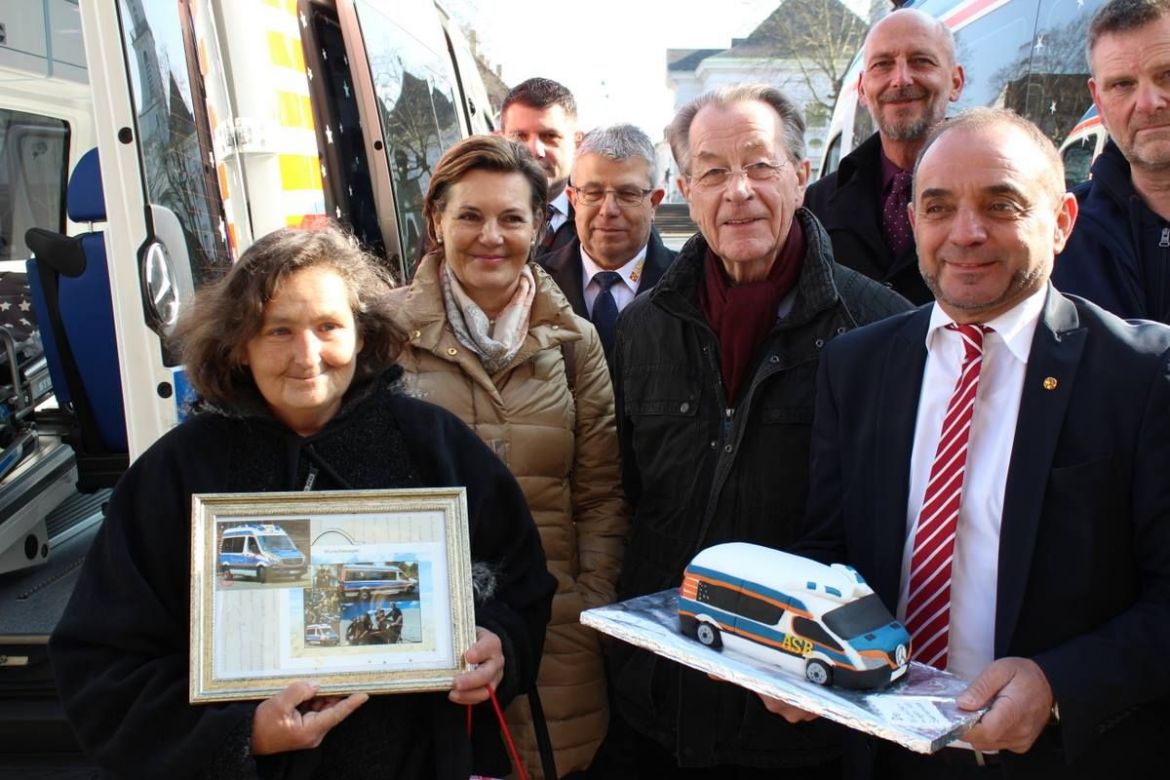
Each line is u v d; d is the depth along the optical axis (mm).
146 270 2791
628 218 3654
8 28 4383
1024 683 1763
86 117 4957
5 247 4621
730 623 1995
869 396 2186
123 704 1775
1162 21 2537
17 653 2895
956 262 1933
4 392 3555
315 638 1831
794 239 2551
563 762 2607
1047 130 4312
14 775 2729
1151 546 1873
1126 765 1946
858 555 2160
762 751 2426
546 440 2631
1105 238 2654
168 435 1972
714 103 2508
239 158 3658
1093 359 1915
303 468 1965
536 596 2178
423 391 2564
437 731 1954
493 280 2604
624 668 2654
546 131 5035
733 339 2508
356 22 4777
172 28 3209
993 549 1968
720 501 2508
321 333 1923
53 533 3879
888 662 1817
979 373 1996
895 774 2158
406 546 1917
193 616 1788
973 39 5035
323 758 1885
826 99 31547
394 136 5164
